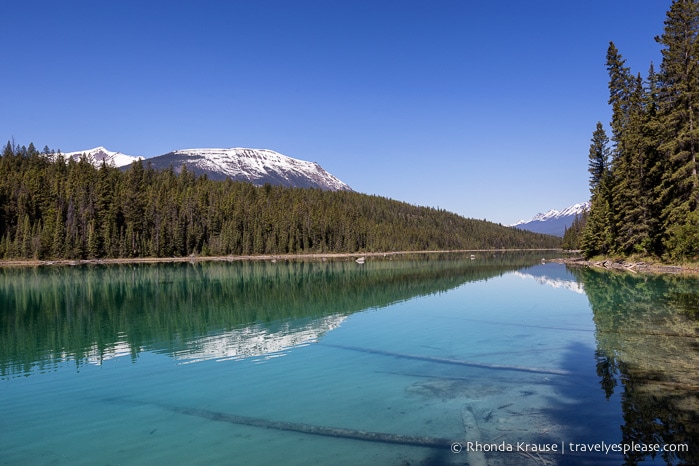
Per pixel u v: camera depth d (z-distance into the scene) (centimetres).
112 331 2503
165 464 1009
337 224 16612
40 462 1034
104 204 11506
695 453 959
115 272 7481
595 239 7456
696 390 1330
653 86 5697
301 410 1304
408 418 1220
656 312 2600
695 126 4350
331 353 1944
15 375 1703
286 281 5588
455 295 3925
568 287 4219
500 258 13162
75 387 1549
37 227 10494
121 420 1260
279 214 15050
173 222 12438
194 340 2245
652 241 5312
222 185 17950
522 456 977
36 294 4350
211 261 11462
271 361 1831
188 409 1331
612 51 6644
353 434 1130
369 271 7394
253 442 1103
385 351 1969
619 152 6431
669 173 4597
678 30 4556
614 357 1716
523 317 2747
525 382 1490
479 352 1925
